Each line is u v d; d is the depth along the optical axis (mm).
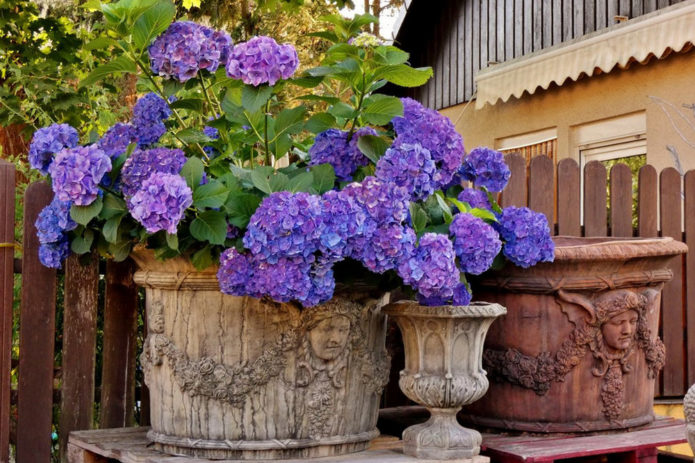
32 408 3328
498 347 3105
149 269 2793
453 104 11430
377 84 2783
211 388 2652
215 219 2480
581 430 3049
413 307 2707
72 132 2781
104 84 5043
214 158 3008
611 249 2994
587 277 3012
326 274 2447
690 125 7469
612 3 8703
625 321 3057
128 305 3537
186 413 2713
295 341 2658
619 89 8375
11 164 3340
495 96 8773
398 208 2488
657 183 4738
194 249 2635
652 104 7914
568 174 4484
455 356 2695
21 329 3318
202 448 2686
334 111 2734
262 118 2781
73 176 2463
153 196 2361
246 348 2652
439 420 2719
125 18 2629
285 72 2471
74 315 3422
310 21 12242
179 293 2701
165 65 2658
